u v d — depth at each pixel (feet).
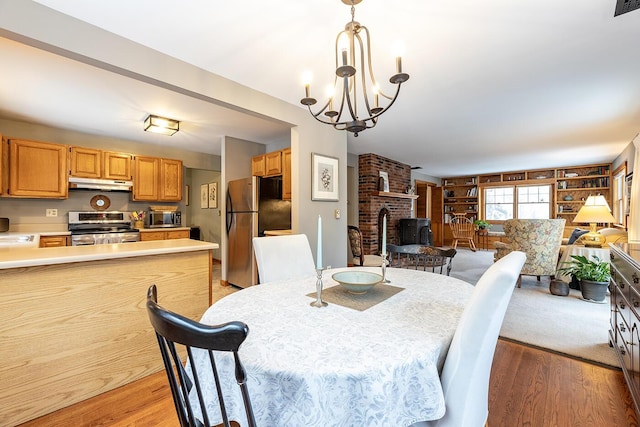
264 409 2.56
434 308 3.98
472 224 25.73
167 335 2.16
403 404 2.66
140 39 5.81
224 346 2.01
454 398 2.84
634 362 4.97
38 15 4.76
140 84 8.02
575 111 10.12
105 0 4.73
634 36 5.80
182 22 5.32
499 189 26.61
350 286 4.44
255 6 4.91
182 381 2.42
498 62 6.85
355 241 13.23
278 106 8.77
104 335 5.80
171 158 15.71
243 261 12.55
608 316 9.41
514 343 7.64
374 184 17.56
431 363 2.74
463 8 4.96
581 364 6.60
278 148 14.66
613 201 20.16
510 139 14.06
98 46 5.39
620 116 10.59
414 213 25.05
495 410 5.13
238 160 14.19
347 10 5.01
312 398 2.43
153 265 6.51
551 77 7.59
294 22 5.35
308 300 4.33
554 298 11.41
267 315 3.74
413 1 4.78
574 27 5.51
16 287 4.94
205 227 21.57
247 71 7.13
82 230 12.97
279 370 2.53
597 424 4.77
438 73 7.35
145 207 15.24
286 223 13.20
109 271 5.90
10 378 4.86
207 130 12.64
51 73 7.36
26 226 11.96
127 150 14.19
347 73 4.20
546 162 20.52
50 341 5.23
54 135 12.16
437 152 17.17
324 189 10.36
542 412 5.06
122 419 4.96
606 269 10.79
